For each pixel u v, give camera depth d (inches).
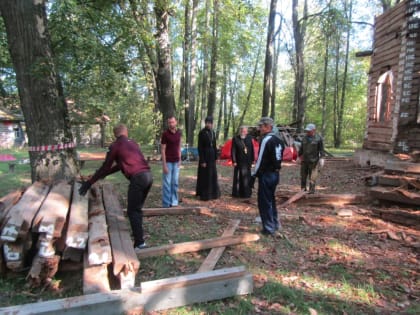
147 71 495.5
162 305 117.3
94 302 109.3
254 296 128.3
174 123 249.9
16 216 137.1
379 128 439.5
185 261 161.3
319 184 355.9
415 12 356.5
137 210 170.7
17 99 671.8
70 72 243.8
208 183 285.9
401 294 131.4
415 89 361.1
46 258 129.8
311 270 151.6
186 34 714.8
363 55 500.4
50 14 232.1
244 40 888.9
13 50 213.8
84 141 1182.3
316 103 1289.4
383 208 236.1
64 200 168.9
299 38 748.0
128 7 290.5
